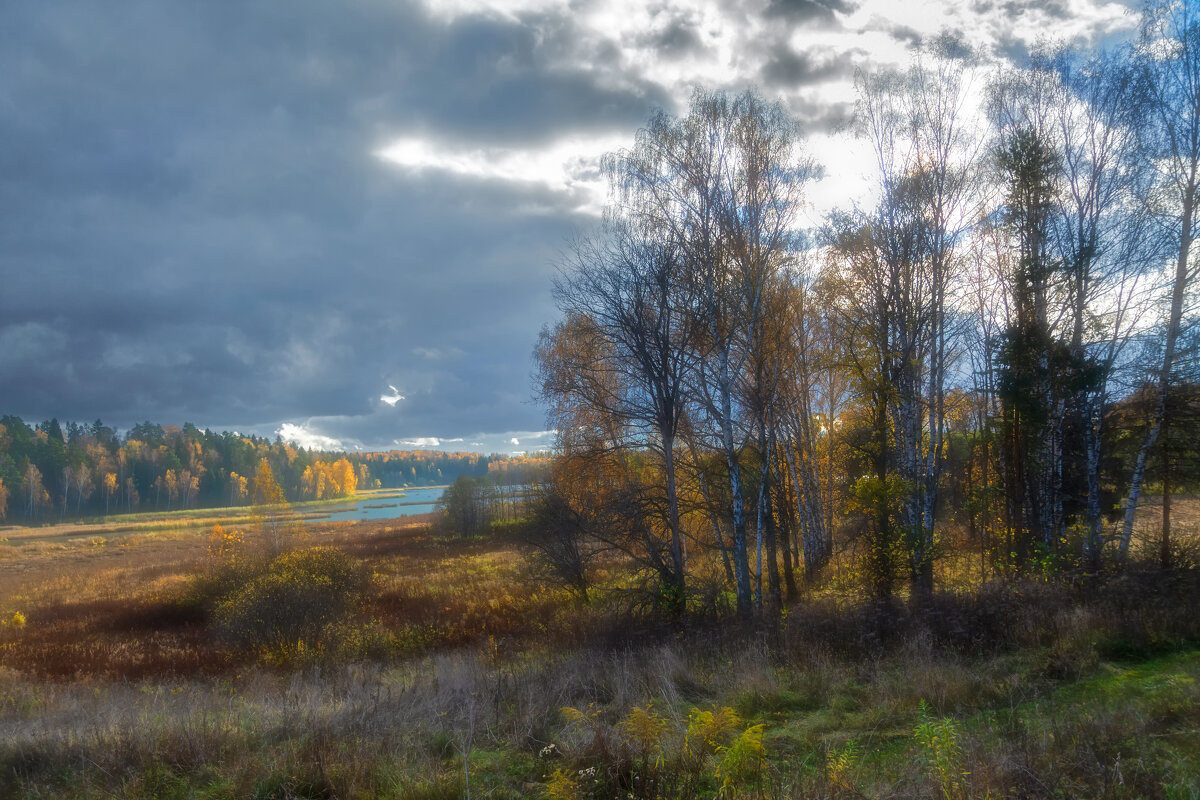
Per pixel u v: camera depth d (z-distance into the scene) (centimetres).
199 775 580
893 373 1617
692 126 1489
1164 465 1505
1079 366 1570
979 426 2358
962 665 802
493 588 2569
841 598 1364
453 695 814
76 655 1778
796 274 1697
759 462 1633
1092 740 458
